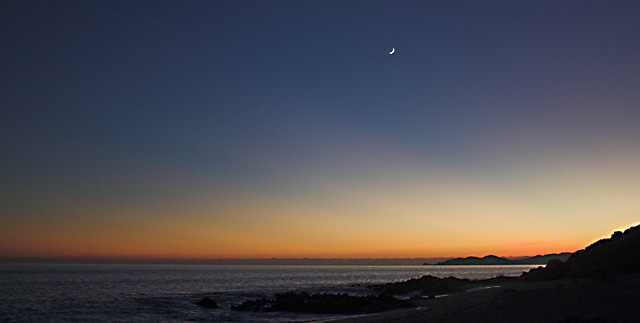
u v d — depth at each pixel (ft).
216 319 107.14
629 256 114.93
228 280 391.04
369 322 72.79
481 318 62.18
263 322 97.55
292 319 102.01
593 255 133.39
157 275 542.98
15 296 191.62
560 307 63.31
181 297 173.99
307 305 120.06
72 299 174.60
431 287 188.55
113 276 486.38
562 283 110.22
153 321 106.93
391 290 198.80
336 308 115.65
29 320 112.98
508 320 57.31
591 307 59.31
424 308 95.04
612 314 51.06
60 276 469.57
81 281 352.69
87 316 119.24
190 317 112.78
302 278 452.35
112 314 122.52
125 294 205.05
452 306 86.94
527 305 71.36
